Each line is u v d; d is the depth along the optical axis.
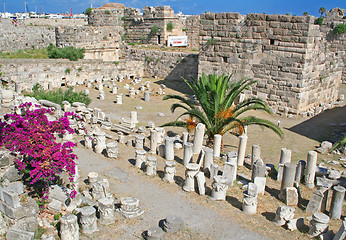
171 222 12.78
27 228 11.95
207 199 15.45
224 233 12.96
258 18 32.34
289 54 31.09
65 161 13.41
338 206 14.17
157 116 29.89
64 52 44.75
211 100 20.95
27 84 36.66
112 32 51.03
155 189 16.17
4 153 14.79
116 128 24.66
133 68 47.34
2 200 12.40
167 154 19.75
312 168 17.28
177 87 42.47
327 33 43.88
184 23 57.72
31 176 12.98
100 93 35.47
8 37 55.41
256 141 24.86
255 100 21.81
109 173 17.52
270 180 18.02
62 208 13.62
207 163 18.20
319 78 33.28
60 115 23.20
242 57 34.16
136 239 12.44
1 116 20.31
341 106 35.81
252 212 14.31
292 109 31.72
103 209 13.12
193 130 24.14
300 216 14.34
